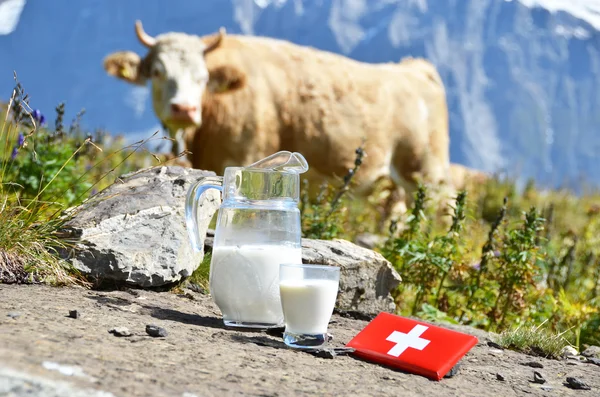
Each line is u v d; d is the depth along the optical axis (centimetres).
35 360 223
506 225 557
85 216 388
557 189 1544
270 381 250
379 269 440
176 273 388
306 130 1003
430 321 475
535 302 549
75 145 620
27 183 539
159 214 395
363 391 257
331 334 354
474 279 536
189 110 916
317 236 565
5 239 364
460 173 1473
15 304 305
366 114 1047
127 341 273
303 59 1028
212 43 989
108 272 373
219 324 333
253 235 323
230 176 327
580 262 700
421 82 1142
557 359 376
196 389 227
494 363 344
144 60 996
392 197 1111
